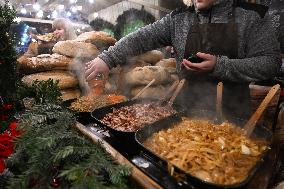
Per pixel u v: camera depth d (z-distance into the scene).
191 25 2.47
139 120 1.92
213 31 2.33
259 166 1.19
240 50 2.32
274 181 1.38
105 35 3.22
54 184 1.20
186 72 2.48
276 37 2.27
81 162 1.22
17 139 1.43
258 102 2.72
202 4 2.28
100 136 1.68
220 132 1.65
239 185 1.04
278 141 1.72
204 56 2.06
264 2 4.38
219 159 1.37
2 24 2.09
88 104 2.15
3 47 2.07
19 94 2.10
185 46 2.53
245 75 2.12
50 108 1.76
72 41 2.83
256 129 1.64
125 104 2.22
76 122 1.84
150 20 7.29
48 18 8.68
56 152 1.23
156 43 2.72
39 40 3.70
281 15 4.11
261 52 2.21
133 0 7.09
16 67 2.21
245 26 2.25
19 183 1.15
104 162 1.18
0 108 2.00
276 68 2.22
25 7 8.09
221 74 2.10
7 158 1.38
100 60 2.46
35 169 1.21
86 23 10.27
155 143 1.58
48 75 2.52
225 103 2.39
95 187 1.04
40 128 1.50
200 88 2.46
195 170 1.30
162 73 2.72
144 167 1.30
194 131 1.67
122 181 1.19
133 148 1.52
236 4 2.32
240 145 1.51
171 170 1.20
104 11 10.02
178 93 2.27
